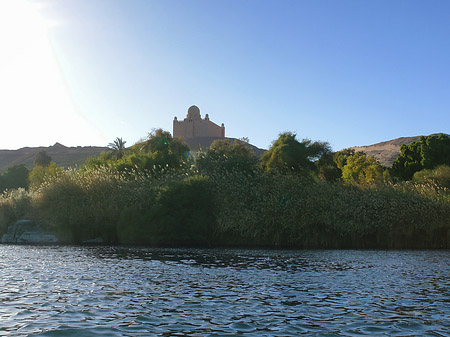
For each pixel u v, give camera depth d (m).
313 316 10.03
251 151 64.69
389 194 37.09
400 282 15.41
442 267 20.28
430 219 35.34
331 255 26.56
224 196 36.19
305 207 35.09
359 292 13.25
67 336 8.05
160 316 9.80
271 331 8.69
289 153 48.28
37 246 31.73
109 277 15.66
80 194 36.97
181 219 34.69
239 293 12.84
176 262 21.28
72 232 36.16
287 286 14.23
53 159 164.25
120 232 35.12
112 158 63.69
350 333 8.60
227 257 24.36
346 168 69.50
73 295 12.08
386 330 8.87
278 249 31.33
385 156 152.25
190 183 35.75
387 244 35.12
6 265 18.97
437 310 10.83
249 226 34.56
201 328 8.84
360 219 35.00
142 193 36.88
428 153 67.94
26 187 85.38
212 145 68.50
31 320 9.20
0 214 37.62
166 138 65.38
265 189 36.84
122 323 9.10
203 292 12.93
